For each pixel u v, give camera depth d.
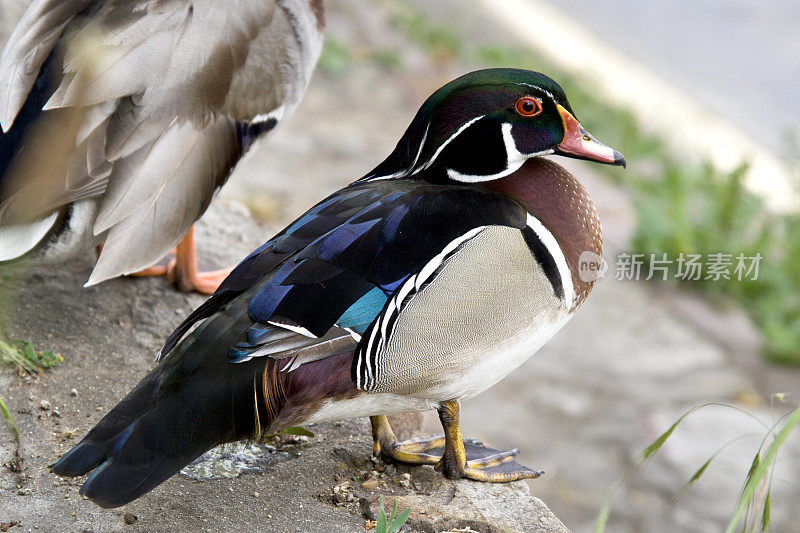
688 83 13.81
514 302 2.76
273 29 3.79
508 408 6.13
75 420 3.22
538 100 2.91
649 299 7.51
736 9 16.55
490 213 2.81
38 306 3.77
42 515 2.79
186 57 3.47
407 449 3.26
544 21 15.61
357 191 2.91
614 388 6.41
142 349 3.65
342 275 2.65
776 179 10.62
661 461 5.80
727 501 5.52
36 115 3.27
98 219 3.16
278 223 6.79
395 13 12.59
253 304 2.60
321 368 2.68
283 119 3.91
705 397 6.42
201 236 4.59
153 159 3.30
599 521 2.59
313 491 3.03
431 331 2.71
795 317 7.44
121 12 3.52
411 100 9.89
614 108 11.52
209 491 2.97
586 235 2.98
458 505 2.98
